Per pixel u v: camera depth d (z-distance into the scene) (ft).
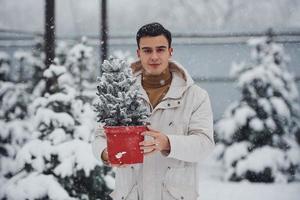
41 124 17.53
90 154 16.84
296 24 62.90
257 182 27.14
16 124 23.20
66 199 16.24
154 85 8.30
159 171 8.00
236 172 27.43
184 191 7.97
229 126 28.48
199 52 40.50
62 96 17.70
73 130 17.61
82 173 16.99
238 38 39.52
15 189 16.38
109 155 7.18
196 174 8.23
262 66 28.73
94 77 27.96
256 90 28.55
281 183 26.81
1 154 22.39
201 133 7.85
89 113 18.19
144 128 7.18
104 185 17.34
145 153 7.16
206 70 40.40
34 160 16.81
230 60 39.91
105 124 7.28
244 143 28.07
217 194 24.32
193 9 66.03
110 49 40.11
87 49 25.23
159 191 7.99
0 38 37.78
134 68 8.46
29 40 38.86
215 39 39.91
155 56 7.70
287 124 28.32
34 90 27.68
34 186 16.33
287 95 28.66
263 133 27.81
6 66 26.66
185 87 8.08
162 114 8.11
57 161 17.01
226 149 28.50
